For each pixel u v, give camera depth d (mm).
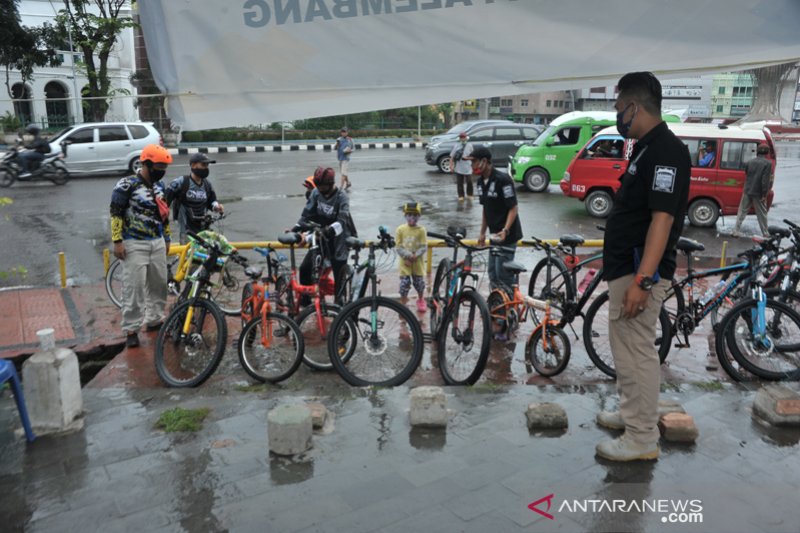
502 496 3246
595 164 13484
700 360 5734
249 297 5840
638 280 3102
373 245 5375
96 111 28469
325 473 3518
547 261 6277
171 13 2289
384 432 3998
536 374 5438
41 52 29109
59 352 4152
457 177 15641
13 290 8102
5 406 4414
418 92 2438
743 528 2949
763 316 5051
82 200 15273
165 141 32438
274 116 2416
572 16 2402
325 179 6219
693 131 12828
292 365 5121
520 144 21609
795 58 2389
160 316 6535
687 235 12320
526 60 2430
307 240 5969
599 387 4750
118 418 4324
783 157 32156
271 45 2342
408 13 2369
